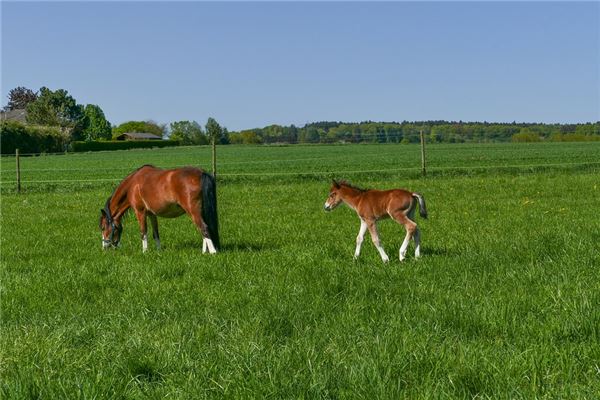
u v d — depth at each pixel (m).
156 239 13.33
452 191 23.44
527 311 7.06
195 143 127.12
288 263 10.55
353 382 5.16
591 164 33.72
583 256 9.81
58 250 13.12
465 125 123.62
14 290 9.27
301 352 5.89
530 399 4.78
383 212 10.87
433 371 5.37
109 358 6.17
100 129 168.00
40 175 40.78
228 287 9.05
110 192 27.19
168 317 7.56
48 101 130.12
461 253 11.09
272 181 30.31
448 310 7.03
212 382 5.37
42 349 6.38
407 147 80.38
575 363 5.42
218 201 22.17
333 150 75.12
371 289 8.55
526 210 17.59
